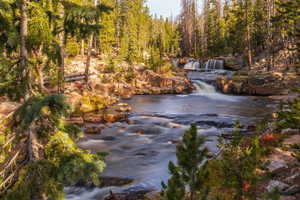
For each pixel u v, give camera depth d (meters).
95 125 18.59
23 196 4.71
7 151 5.24
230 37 63.19
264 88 33.16
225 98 32.50
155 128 18.38
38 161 5.01
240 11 49.44
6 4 4.63
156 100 31.14
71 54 45.69
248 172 5.61
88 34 5.82
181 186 4.75
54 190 4.91
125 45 51.12
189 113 23.81
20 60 5.33
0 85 5.36
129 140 15.73
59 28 5.83
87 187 9.69
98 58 48.75
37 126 5.38
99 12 5.67
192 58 68.56
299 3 14.38
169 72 43.03
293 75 33.31
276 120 13.83
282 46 46.91
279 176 7.69
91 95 26.14
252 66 44.81
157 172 11.27
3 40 5.28
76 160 5.01
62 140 5.29
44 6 5.54
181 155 4.80
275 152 9.65
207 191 4.95
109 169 11.55
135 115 22.30
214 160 9.34
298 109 7.84
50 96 4.57
